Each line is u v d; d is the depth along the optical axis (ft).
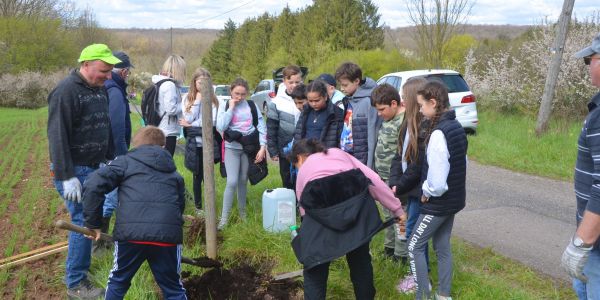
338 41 118.01
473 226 20.06
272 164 32.17
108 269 15.10
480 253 17.06
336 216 11.30
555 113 42.37
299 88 17.33
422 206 12.46
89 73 13.61
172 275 12.45
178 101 20.56
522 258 16.57
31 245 18.24
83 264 14.08
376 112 16.05
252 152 18.97
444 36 56.49
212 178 15.79
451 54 73.46
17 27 132.77
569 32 43.32
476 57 59.36
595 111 8.70
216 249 16.39
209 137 15.55
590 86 39.96
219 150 19.44
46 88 113.19
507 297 13.50
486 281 14.47
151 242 11.53
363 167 12.54
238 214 20.10
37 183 28.07
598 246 9.12
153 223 11.54
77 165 13.88
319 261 11.34
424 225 12.34
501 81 49.39
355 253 12.19
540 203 23.30
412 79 13.41
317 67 108.17
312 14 126.82
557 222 20.42
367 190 11.82
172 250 12.18
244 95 18.72
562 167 29.45
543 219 20.85
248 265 15.84
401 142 13.88
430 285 13.39
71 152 13.71
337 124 16.83
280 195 17.97
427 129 12.60
